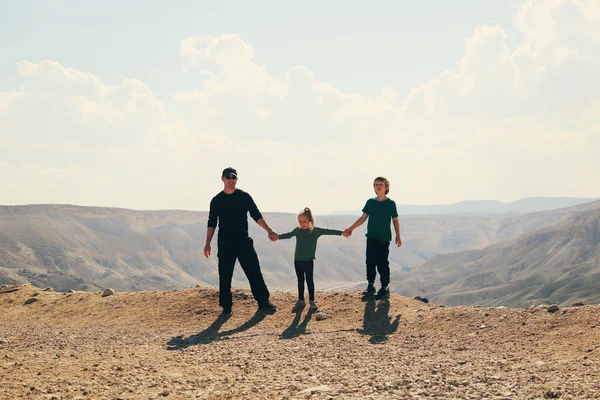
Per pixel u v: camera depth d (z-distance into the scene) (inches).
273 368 249.8
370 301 433.1
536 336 295.0
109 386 208.4
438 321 359.9
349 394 198.1
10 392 193.5
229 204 435.2
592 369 215.5
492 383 207.9
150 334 380.8
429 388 203.8
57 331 412.2
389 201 428.1
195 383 217.3
